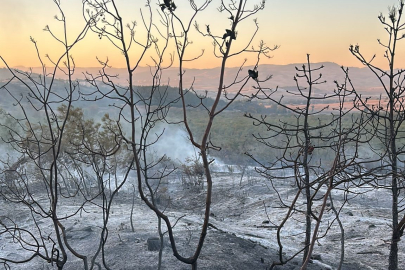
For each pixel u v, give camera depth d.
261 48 3.66
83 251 11.05
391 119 7.76
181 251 10.38
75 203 20.22
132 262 9.35
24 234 13.59
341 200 22.34
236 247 11.38
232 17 3.61
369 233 16.05
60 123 18.27
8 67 4.10
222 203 25.94
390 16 8.07
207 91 3.87
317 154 32.91
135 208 20.31
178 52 3.76
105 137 19.16
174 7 3.71
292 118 46.91
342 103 5.37
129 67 3.99
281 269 10.12
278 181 29.70
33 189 21.19
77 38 4.12
